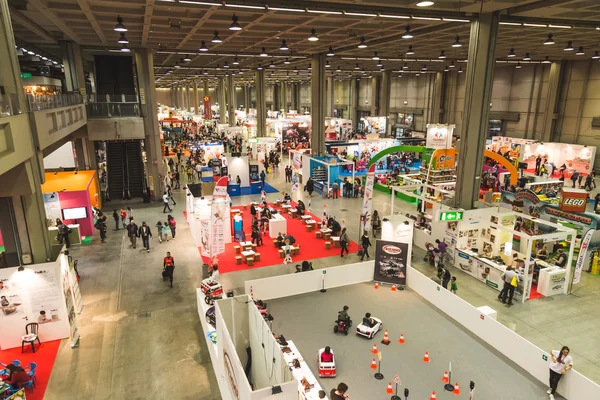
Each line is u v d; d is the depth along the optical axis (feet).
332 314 39.14
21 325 33.60
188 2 40.37
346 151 106.42
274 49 85.35
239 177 86.99
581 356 32.35
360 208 74.18
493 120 126.62
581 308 39.91
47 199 57.36
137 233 57.16
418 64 120.78
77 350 33.42
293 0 42.63
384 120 138.00
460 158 54.13
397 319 38.22
